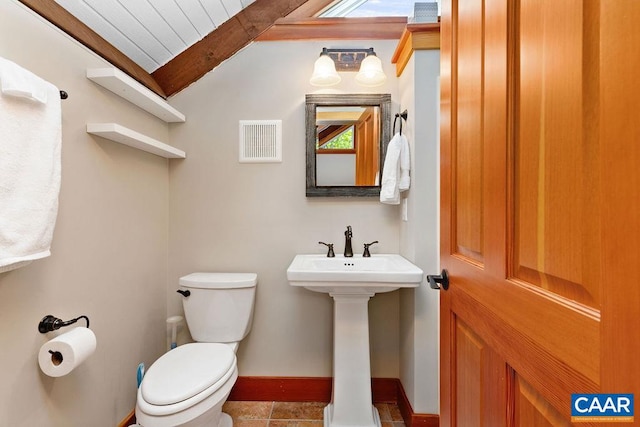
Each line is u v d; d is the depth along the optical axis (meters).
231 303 1.64
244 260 1.84
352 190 1.80
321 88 1.81
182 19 1.49
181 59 1.71
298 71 1.82
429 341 1.50
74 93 1.14
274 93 1.82
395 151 1.59
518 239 0.56
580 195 0.42
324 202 1.83
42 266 1.01
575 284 0.43
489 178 0.65
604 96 0.38
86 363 1.20
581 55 0.41
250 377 1.82
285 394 1.81
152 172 1.67
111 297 1.34
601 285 0.38
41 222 0.88
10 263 0.79
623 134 0.35
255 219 1.83
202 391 1.15
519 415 0.56
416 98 1.51
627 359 0.35
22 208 0.82
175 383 1.17
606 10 0.37
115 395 1.37
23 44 0.94
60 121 0.95
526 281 0.54
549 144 0.48
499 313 0.62
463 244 0.80
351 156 1.80
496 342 0.63
